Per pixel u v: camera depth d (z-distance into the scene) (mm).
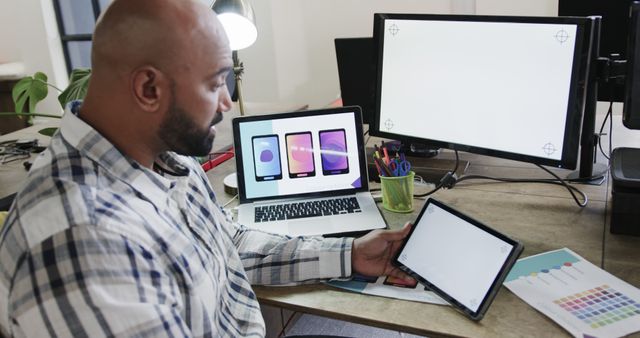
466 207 1275
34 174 752
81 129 769
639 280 943
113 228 694
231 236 1097
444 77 1312
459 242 967
